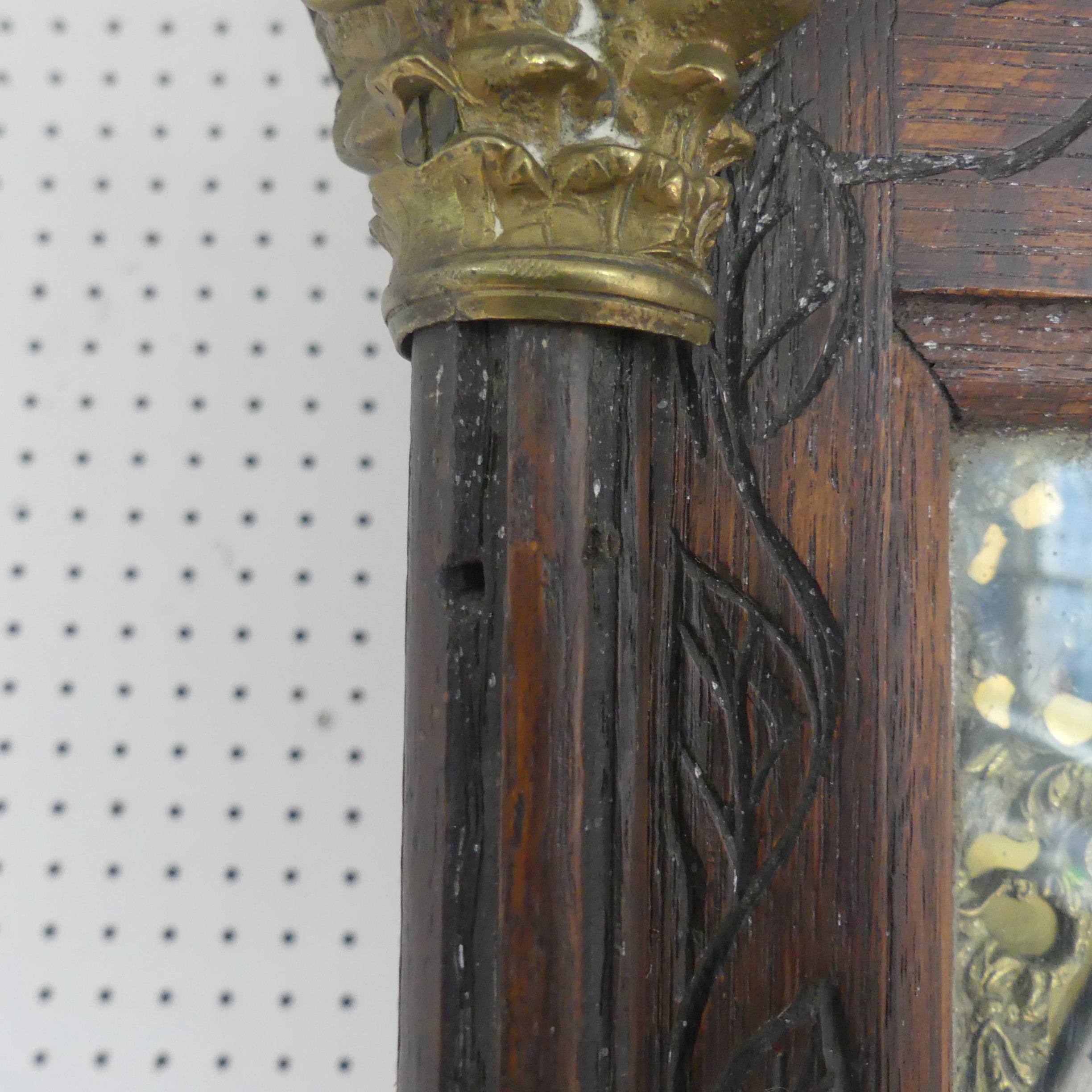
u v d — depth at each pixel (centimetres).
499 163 105
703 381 110
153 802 124
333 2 107
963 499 112
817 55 111
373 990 124
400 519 125
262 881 124
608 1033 108
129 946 124
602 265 106
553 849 107
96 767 124
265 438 125
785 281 111
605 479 108
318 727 125
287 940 124
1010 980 111
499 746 107
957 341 111
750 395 111
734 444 110
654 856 110
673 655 110
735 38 107
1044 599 112
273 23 125
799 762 110
